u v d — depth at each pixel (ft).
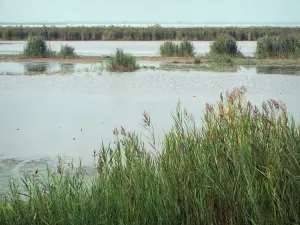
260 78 71.87
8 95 58.13
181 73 80.28
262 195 14.47
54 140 35.22
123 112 45.98
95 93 59.21
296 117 39.78
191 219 14.51
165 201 14.80
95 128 39.01
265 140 16.69
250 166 15.30
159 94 57.57
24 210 15.97
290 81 67.67
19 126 40.55
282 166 15.11
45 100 54.44
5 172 27.17
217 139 17.06
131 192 15.39
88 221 14.62
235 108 18.81
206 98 53.67
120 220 14.03
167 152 16.96
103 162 17.42
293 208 13.85
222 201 14.92
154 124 39.27
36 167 28.09
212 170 15.75
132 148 17.71
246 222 14.05
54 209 15.43
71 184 16.62
